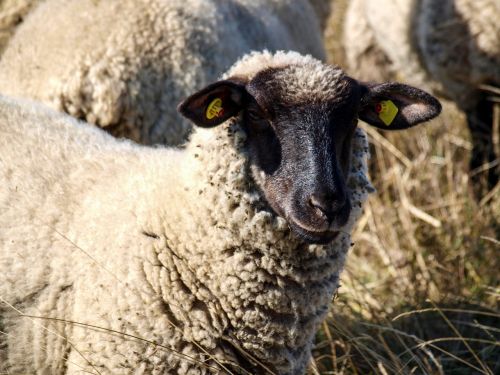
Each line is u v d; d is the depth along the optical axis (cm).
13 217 1387
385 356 1786
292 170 1276
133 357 1259
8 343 1346
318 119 1280
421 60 2817
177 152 1473
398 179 2466
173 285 1293
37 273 1337
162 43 1850
